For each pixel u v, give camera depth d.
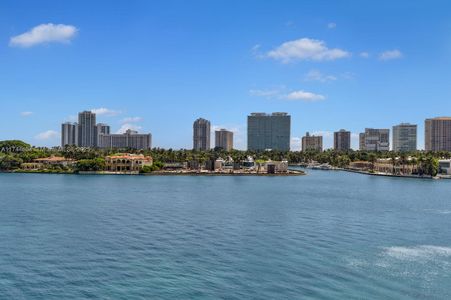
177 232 101.81
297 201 172.38
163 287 63.53
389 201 177.50
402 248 88.19
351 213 138.12
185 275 68.88
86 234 98.94
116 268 72.31
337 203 167.12
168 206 150.75
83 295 60.53
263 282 65.94
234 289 62.94
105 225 110.62
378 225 115.31
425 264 76.81
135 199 173.00
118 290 62.34
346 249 86.44
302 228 108.81
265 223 115.88
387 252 84.62
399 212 142.88
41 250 84.06
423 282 67.44
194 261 76.56
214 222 116.56
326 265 75.06
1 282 65.50
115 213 132.25
